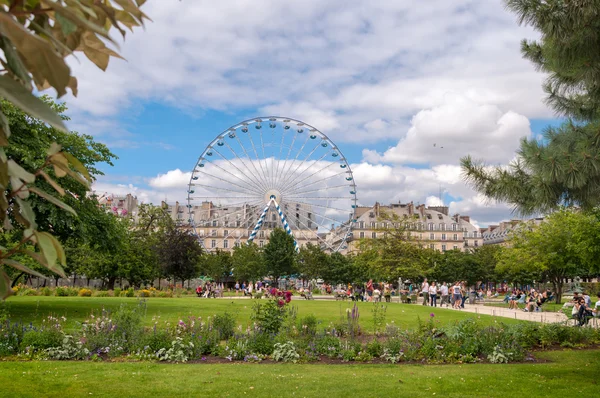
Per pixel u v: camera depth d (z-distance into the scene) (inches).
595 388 391.5
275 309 609.3
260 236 5241.1
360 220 5236.2
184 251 2559.1
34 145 813.9
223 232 5315.0
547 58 365.4
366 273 2984.7
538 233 1919.3
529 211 382.3
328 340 563.5
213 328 622.5
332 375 443.2
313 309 1222.9
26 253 84.9
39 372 426.6
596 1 288.5
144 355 521.7
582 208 385.1
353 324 669.3
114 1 80.5
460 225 5492.1
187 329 594.2
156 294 1996.8
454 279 3567.9
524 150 358.3
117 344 536.7
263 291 1996.8
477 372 463.2
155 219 2738.7
